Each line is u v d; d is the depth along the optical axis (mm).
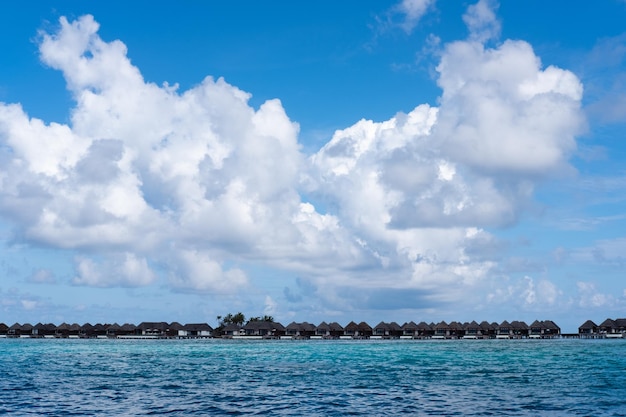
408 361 88125
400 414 36625
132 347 150750
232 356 105125
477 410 38156
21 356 104062
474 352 117188
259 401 42375
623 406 39625
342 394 46281
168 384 54312
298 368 74000
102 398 44219
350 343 188750
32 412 37438
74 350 130250
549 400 42656
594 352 114188
